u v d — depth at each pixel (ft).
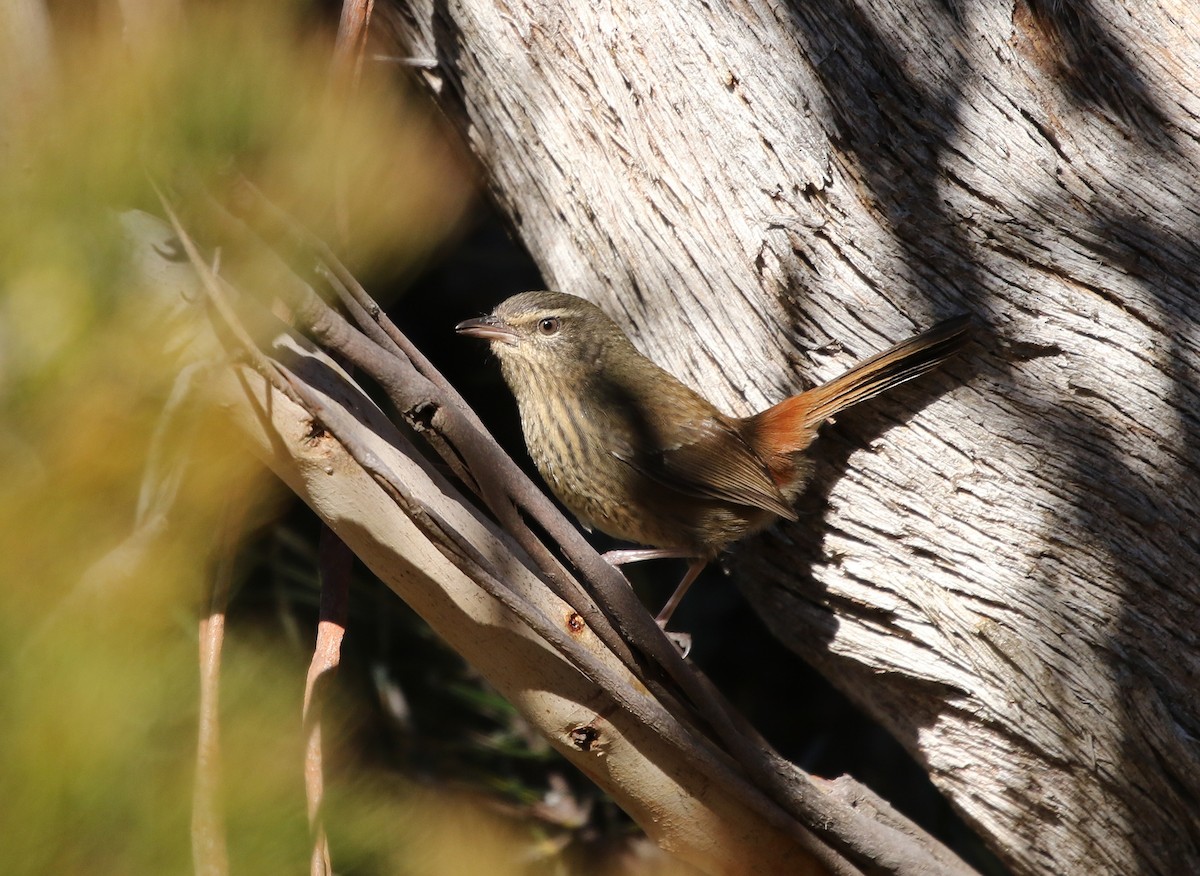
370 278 21.03
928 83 21.71
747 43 22.50
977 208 21.49
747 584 25.70
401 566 17.30
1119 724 20.76
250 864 13.00
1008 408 21.48
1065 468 21.06
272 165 16.12
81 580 11.78
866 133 21.81
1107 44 21.88
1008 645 21.34
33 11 12.28
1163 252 21.01
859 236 22.07
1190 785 20.54
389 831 16.53
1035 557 21.17
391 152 22.89
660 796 18.47
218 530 13.89
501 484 17.12
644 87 23.47
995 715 21.71
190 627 19.97
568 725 17.93
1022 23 21.77
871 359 21.80
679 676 17.89
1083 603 20.95
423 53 26.91
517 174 26.53
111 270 11.66
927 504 22.08
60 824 11.00
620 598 17.48
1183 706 20.59
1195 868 21.08
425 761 26.61
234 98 13.35
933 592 22.11
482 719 28.48
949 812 30.09
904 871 19.49
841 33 21.98
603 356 26.11
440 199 26.18
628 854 26.84
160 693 12.12
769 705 32.68
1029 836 22.49
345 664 26.76
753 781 18.34
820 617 23.97
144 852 11.90
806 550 23.75
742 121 22.57
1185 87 21.77
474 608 17.42
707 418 24.11
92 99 11.89
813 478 23.20
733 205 22.88
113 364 11.97
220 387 15.08
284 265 15.20
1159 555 20.56
